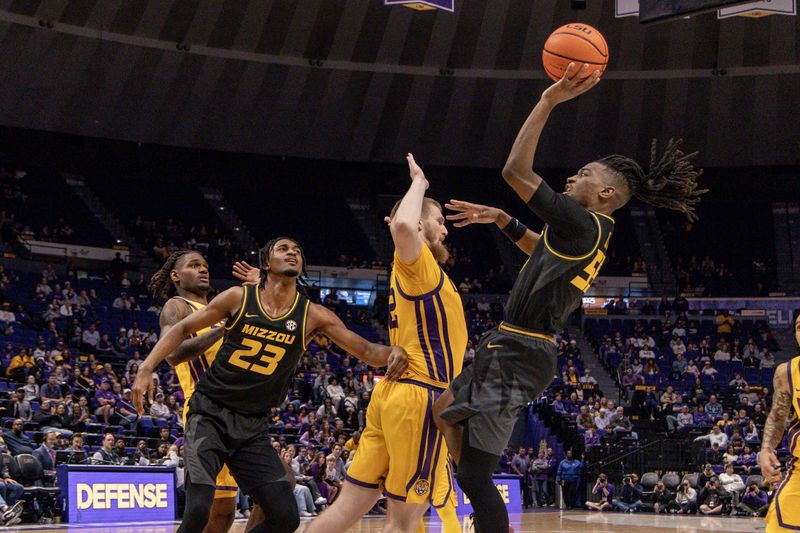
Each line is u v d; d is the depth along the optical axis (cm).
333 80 2656
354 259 3033
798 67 2588
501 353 362
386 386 418
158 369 1905
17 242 2556
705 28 2530
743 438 1992
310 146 2767
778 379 520
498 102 2730
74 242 2698
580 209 358
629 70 2655
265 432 446
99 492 1202
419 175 418
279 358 439
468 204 436
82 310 2202
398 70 2653
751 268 3059
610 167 381
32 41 2369
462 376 375
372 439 420
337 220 3189
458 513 1245
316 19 2505
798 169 2903
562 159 2842
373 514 1478
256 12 2456
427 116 2758
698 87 2677
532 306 360
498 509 355
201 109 2634
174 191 3078
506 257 3133
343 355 2306
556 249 358
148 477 1261
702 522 1462
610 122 2769
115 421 1543
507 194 3048
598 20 2525
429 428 408
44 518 1219
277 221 3128
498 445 358
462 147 2819
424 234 433
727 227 3225
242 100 2644
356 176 2961
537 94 2703
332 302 2714
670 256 3147
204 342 474
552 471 2014
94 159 2752
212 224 3034
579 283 361
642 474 1948
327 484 1459
